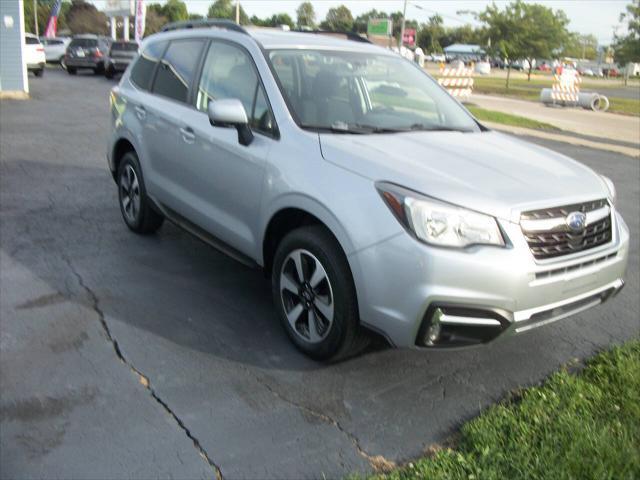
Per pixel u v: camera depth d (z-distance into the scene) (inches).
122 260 208.1
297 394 134.0
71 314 167.0
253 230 158.9
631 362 144.3
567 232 130.1
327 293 138.4
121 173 236.1
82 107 639.1
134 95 222.2
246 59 172.6
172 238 232.7
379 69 185.5
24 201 275.7
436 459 110.7
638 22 1401.3
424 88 190.4
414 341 124.0
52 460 111.1
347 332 134.3
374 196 126.6
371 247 124.7
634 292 199.3
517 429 117.3
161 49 219.5
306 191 137.6
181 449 115.0
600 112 920.3
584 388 133.0
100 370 140.4
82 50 1155.9
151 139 206.5
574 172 147.0
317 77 169.0
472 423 120.8
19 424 120.6
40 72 1031.6
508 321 123.6
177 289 186.5
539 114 829.2
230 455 114.0
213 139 171.0
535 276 124.0
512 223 123.0
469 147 152.4
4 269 195.9
